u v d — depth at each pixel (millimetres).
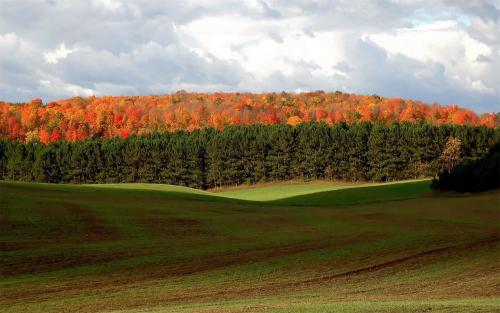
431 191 139875
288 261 46562
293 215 88000
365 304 28469
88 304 31016
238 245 55219
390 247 54812
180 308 28688
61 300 32062
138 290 35156
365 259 47906
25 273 40219
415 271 42812
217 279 39000
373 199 142500
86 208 78250
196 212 85375
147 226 66750
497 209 93375
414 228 71062
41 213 69375
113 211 77812
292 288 36219
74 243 53625
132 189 125312
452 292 34969
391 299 31984
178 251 50844
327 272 42125
